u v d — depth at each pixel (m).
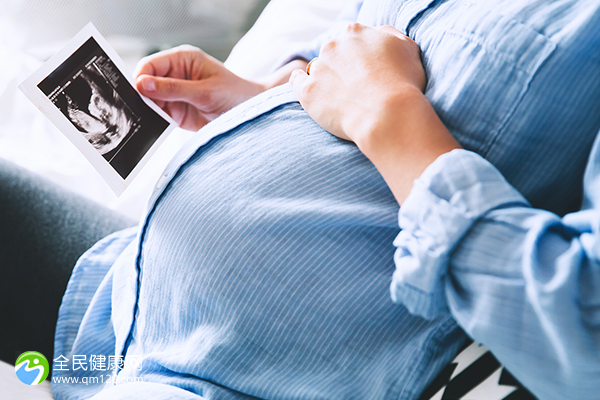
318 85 0.49
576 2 0.39
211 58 0.83
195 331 0.48
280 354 0.44
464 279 0.32
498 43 0.39
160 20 1.36
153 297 0.52
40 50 1.32
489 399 0.37
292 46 1.12
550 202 0.42
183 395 0.43
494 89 0.39
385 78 0.43
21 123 1.19
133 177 0.71
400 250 0.36
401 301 0.36
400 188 0.38
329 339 0.43
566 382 0.29
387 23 0.57
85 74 0.70
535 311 0.29
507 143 0.39
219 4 1.39
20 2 1.24
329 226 0.42
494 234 0.31
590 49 0.36
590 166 0.34
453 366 0.41
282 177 0.45
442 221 0.32
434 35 0.47
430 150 0.37
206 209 0.47
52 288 0.73
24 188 0.79
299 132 0.49
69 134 0.67
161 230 0.51
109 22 1.32
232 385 0.45
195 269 0.46
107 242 0.76
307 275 0.42
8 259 0.73
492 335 0.30
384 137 0.39
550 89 0.37
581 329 0.27
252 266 0.43
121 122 0.72
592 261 0.29
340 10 1.22
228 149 0.51
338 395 0.42
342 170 0.45
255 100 0.57
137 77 0.76
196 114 0.86
